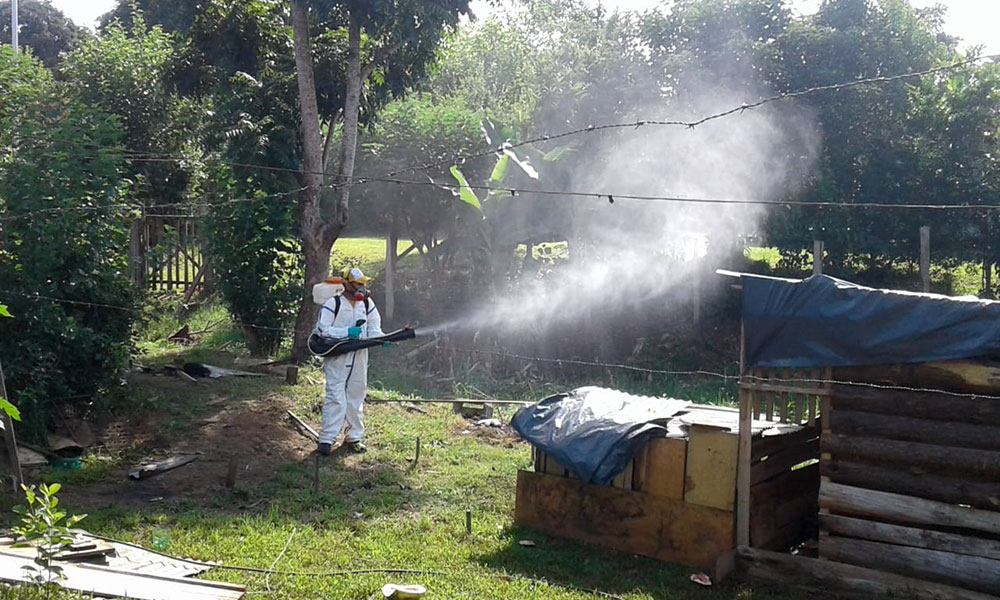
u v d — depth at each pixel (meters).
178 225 17.94
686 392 13.81
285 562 6.44
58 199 9.60
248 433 9.95
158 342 14.72
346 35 13.83
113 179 10.38
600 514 7.09
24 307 9.29
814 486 7.47
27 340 9.12
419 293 18.00
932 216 14.82
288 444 9.83
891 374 5.93
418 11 11.95
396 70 13.70
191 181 18.08
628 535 6.95
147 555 6.30
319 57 13.53
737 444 6.48
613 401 7.53
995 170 15.01
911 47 15.55
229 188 14.02
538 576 6.43
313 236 13.08
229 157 13.41
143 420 10.02
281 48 14.02
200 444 9.50
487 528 7.46
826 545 6.17
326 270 13.30
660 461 6.81
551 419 7.29
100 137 10.59
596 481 6.70
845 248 14.95
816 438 7.41
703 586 6.27
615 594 6.09
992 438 5.59
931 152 14.98
